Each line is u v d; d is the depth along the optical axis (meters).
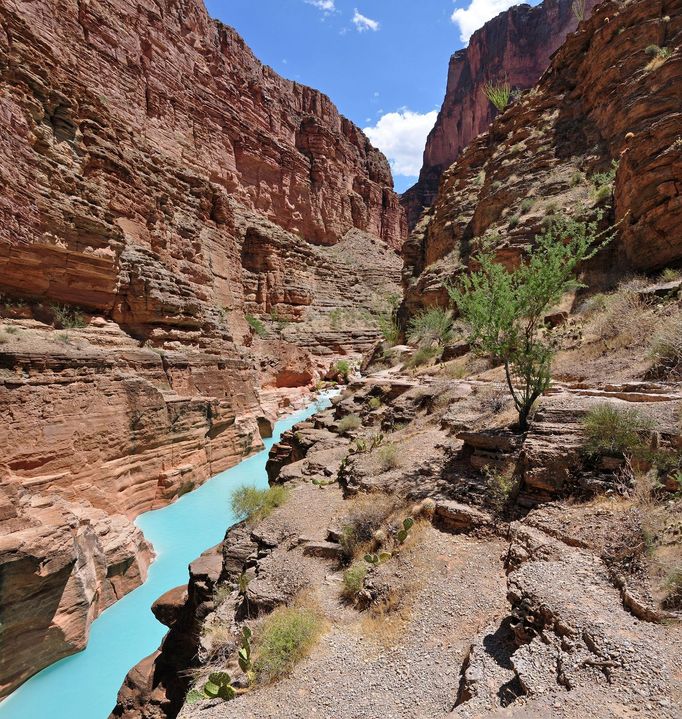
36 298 18.48
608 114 20.53
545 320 14.66
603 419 6.61
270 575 7.80
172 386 22.41
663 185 12.88
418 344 25.03
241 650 5.90
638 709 3.16
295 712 4.81
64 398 15.05
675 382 8.46
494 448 8.05
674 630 3.81
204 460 22.12
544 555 5.43
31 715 9.42
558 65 26.92
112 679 10.26
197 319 27.06
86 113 23.55
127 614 12.16
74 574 10.92
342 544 7.99
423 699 4.54
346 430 15.65
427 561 6.52
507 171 24.61
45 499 12.41
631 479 5.85
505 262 19.33
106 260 20.39
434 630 5.41
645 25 20.31
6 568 9.51
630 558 4.81
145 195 27.97
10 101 16.89
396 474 9.39
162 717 8.56
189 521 17.52
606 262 15.54
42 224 17.62
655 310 11.15
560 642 4.01
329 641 5.84
